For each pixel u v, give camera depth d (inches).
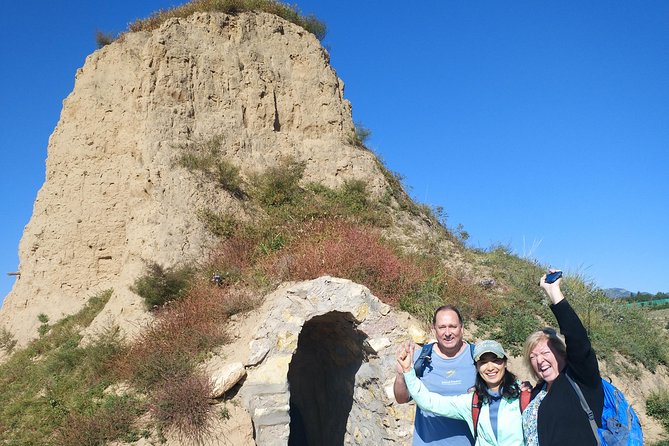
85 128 642.2
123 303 489.7
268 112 687.7
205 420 345.1
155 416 349.7
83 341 480.7
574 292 551.8
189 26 673.6
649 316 569.3
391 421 347.9
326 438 464.8
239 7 735.7
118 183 616.1
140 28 719.7
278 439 348.8
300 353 491.8
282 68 723.4
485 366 170.9
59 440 351.6
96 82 661.9
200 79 651.5
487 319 450.0
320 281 382.9
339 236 499.8
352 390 412.5
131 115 634.2
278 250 498.0
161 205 541.0
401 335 377.1
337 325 402.0
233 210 570.9
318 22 810.8
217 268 484.4
